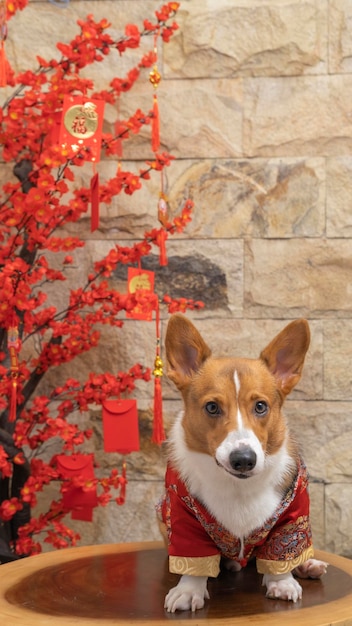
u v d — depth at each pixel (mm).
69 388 2980
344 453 3092
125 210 3160
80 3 3168
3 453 2848
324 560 2650
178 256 3148
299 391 3107
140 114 2930
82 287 3164
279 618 2270
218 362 2406
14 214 2891
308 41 3125
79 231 3166
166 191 3156
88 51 2922
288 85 3139
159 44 3156
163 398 3139
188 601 2324
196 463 2361
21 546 2896
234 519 2357
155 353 3145
